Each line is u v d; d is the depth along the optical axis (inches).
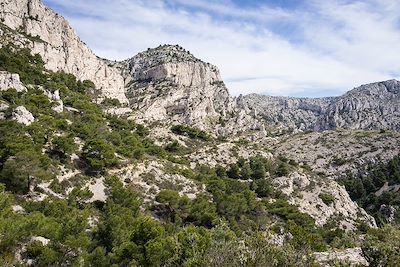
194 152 4933.6
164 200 2453.2
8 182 2007.9
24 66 4119.1
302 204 3796.8
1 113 2765.7
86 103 4360.2
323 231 2974.9
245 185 3587.6
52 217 1588.3
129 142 3806.6
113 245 1487.5
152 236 1280.8
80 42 6176.2
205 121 7283.5
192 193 2955.2
